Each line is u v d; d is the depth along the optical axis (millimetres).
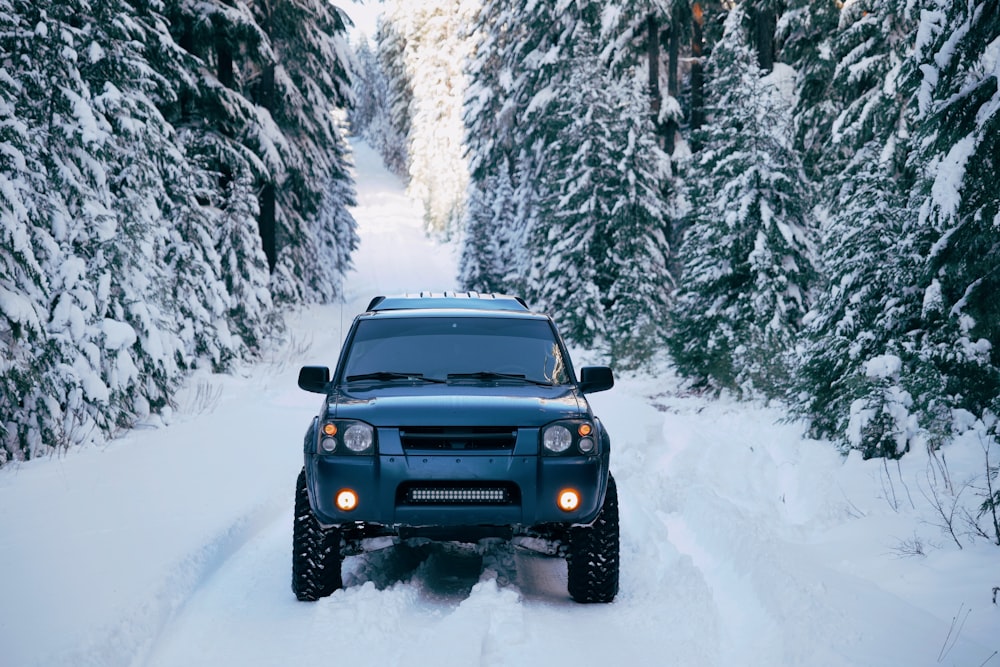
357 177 106812
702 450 11469
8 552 6340
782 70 26734
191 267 18531
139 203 14484
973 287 8727
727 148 19766
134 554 6273
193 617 5336
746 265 18969
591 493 5527
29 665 4160
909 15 13906
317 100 30797
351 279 59312
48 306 11727
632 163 26719
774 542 6246
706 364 19062
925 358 9695
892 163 13523
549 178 29703
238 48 24750
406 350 6570
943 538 6312
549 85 34031
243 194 23172
